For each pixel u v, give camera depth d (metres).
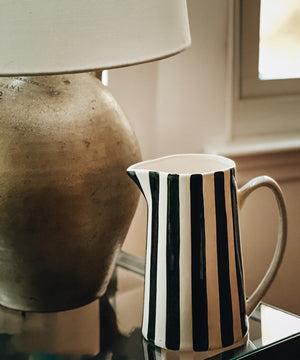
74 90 0.69
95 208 0.69
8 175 0.65
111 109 0.71
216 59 1.14
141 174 0.64
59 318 0.77
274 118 1.25
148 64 1.08
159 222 0.64
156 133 1.12
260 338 0.71
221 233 0.64
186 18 0.70
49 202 0.67
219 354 0.66
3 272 0.72
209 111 1.15
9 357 0.70
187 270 0.64
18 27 0.54
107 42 0.56
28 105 0.66
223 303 0.66
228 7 1.13
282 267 1.30
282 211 0.70
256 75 1.22
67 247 0.70
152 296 0.67
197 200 0.62
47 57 0.55
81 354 0.70
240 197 0.67
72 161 0.67
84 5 0.55
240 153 1.16
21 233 0.68
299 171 1.24
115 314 0.78
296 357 0.72
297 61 1.27
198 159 0.71
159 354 0.67
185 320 0.65
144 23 0.59
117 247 0.76
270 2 1.21
